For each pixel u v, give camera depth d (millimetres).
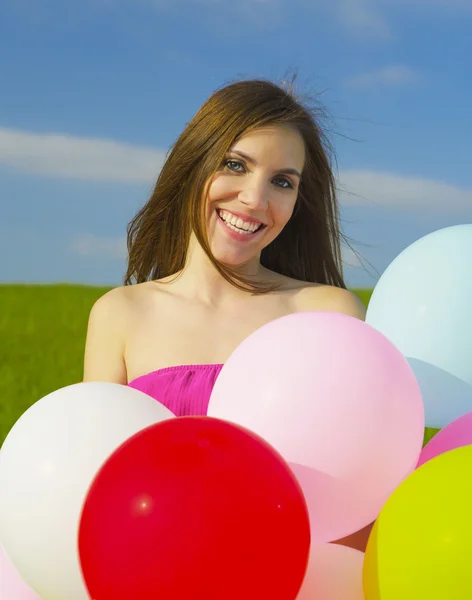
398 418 1613
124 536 1317
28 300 17156
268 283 2844
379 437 1581
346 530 1680
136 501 1325
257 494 1329
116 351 2750
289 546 1344
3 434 7648
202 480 1325
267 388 1619
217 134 2533
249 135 2488
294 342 1676
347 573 1618
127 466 1365
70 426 1639
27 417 1718
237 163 2539
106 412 1667
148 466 1352
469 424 1908
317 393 1590
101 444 1612
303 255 3043
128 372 2734
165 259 2971
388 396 1609
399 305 2209
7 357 11641
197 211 2623
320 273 3057
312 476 1563
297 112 2549
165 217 2895
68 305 16812
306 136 2666
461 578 1348
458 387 2133
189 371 2553
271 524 1322
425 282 2188
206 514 1301
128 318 2770
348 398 1584
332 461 1564
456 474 1444
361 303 2865
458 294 2137
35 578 1636
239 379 1678
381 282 2344
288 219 2734
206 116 2588
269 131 2488
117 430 1639
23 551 1616
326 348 1647
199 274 2793
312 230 2984
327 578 1596
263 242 2623
